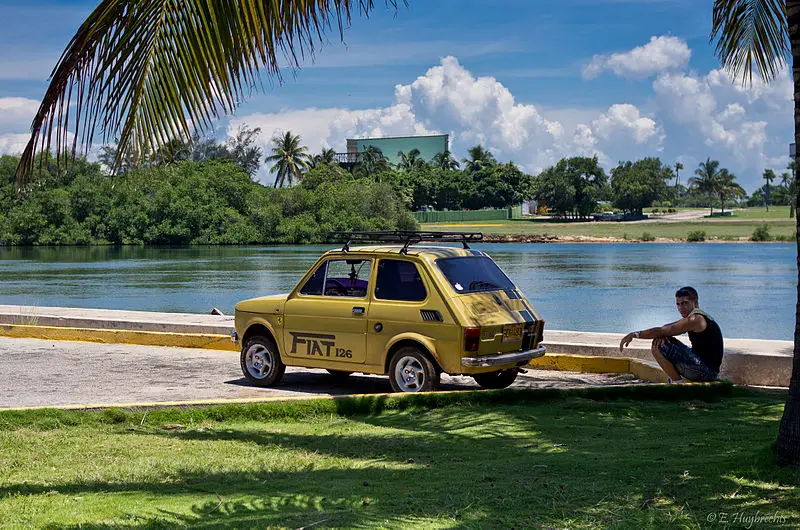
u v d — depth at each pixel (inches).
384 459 248.2
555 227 5531.5
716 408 316.8
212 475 228.4
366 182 4468.5
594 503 185.6
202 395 384.2
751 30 439.2
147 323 574.9
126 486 214.8
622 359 442.9
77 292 1525.6
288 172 5007.4
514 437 274.4
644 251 3304.6
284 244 3816.4
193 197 3777.1
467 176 7022.6
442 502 190.4
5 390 398.3
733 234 4589.1
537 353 380.8
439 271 361.7
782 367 378.3
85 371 458.6
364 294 384.8
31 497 201.8
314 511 185.0
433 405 331.3
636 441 260.4
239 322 418.9
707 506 179.6
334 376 445.7
